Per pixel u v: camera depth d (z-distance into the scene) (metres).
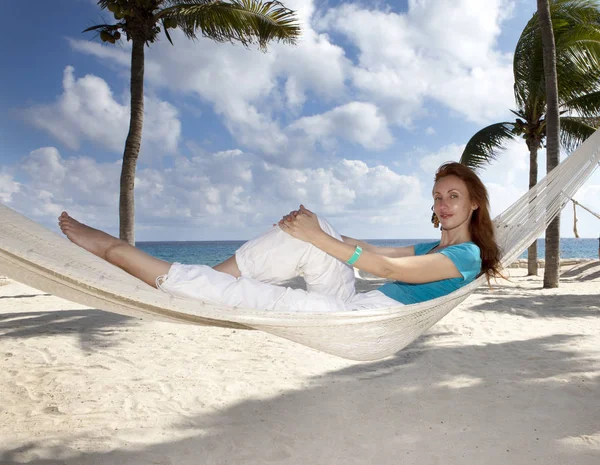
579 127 10.59
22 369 3.52
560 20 9.03
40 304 6.88
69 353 3.99
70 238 1.77
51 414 2.69
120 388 3.14
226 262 1.90
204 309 1.63
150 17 6.93
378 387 3.15
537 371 3.37
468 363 3.64
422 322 1.92
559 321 5.29
